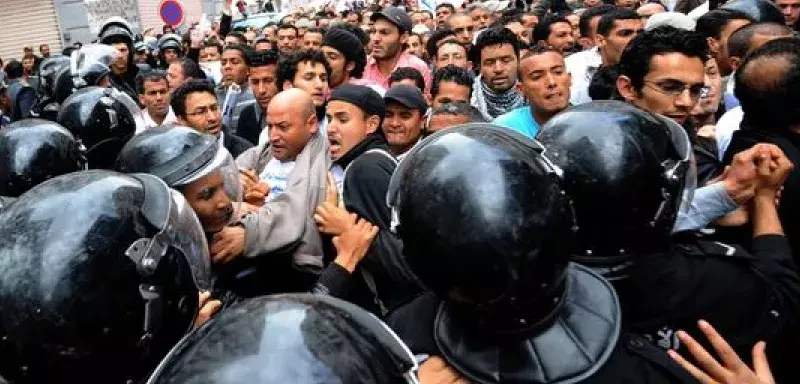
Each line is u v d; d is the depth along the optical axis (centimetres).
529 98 300
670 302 129
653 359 115
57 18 1789
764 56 192
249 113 481
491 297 105
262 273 222
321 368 80
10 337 100
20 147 190
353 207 206
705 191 153
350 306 96
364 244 200
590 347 112
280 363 79
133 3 1809
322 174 238
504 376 110
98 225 104
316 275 221
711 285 131
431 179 106
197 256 122
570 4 961
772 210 153
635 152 121
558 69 294
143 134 180
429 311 125
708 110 303
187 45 925
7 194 190
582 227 125
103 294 101
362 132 261
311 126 259
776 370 149
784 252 146
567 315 115
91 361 102
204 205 175
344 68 426
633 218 123
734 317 131
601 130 123
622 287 129
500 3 1070
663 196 125
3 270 101
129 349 105
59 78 403
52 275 99
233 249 205
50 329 98
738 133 198
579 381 109
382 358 88
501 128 118
